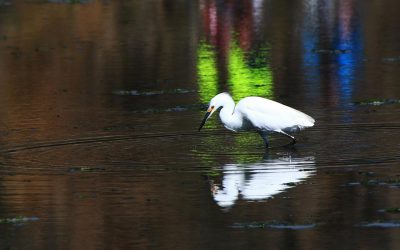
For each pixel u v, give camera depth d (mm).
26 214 12953
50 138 17562
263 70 24422
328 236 11789
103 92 22250
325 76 23438
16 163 15648
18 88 23062
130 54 27125
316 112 19438
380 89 21641
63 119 19406
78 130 18250
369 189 13641
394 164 15008
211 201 13289
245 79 23344
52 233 12180
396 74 23312
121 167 15234
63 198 13586
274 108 16531
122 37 29891
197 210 12922
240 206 13023
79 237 12008
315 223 12266
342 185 13891
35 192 13922
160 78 23719
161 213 12828
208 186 14008
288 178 14359
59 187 14148
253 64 25281
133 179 14484
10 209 13203
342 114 19125
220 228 12188
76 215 12844
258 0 37906
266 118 16453
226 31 30641
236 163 15359
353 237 11719
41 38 30125
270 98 21062
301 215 12586
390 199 13133
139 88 22609
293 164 15188
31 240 11930
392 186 13758
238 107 16844
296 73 23922
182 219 12570
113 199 13500
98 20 33438
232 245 11555
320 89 21906
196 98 21219
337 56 26016
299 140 16953
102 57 26766
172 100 21094
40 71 25109
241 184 14062
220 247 11500
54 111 20297
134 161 15617
